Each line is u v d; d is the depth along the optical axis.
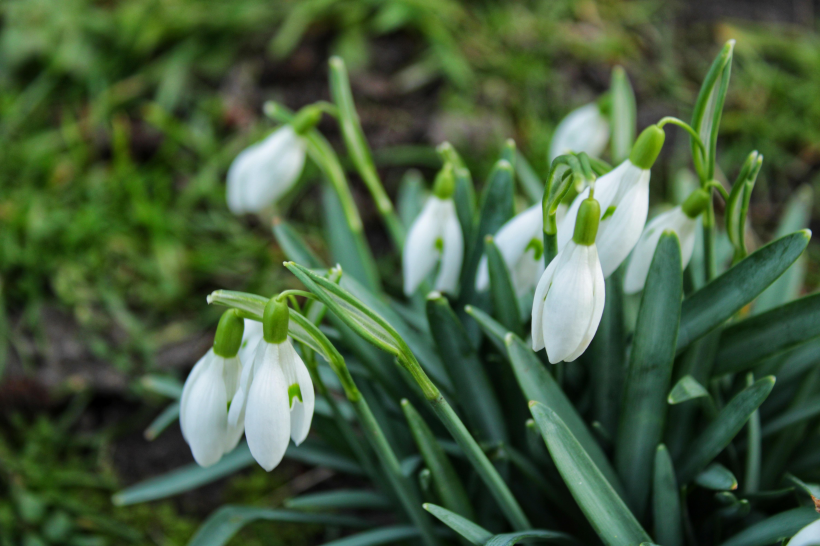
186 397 0.35
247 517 0.39
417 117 0.65
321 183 0.62
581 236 0.33
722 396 0.41
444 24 0.69
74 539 0.47
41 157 0.61
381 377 0.40
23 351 0.51
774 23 0.75
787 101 0.69
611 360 0.38
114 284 0.55
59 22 0.67
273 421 0.34
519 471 0.41
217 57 0.67
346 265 0.46
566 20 0.72
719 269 0.44
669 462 0.36
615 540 0.35
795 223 0.47
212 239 0.59
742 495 0.38
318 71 0.67
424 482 0.38
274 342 0.34
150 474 0.49
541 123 0.65
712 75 0.35
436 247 0.40
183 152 0.63
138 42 0.67
